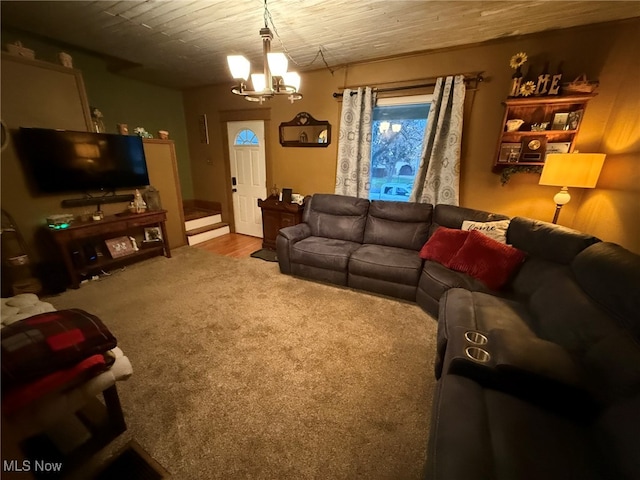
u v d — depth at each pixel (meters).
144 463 1.26
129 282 3.07
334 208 3.49
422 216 3.05
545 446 0.93
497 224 2.49
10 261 2.60
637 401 0.88
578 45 2.46
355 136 3.54
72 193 3.04
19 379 1.02
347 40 2.75
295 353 1.97
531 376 1.09
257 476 1.21
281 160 4.36
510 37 2.66
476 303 1.86
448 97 2.97
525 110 2.72
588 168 2.21
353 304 2.64
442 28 2.47
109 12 2.24
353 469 1.24
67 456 1.28
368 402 1.58
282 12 2.19
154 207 3.77
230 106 4.54
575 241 1.76
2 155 2.53
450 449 0.92
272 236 4.16
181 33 2.62
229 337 2.14
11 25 2.50
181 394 1.62
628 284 1.17
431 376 1.78
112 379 1.30
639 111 2.09
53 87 2.75
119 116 4.06
